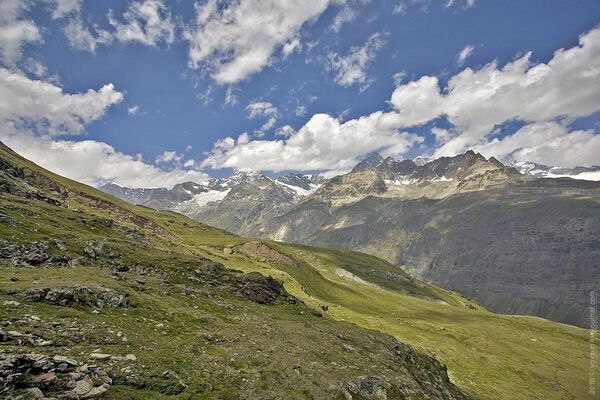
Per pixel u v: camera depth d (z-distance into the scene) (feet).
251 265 429.38
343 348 167.32
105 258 188.75
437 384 203.21
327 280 618.03
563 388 369.50
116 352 88.12
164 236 492.54
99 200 477.77
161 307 137.28
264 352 127.65
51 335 83.97
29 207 236.84
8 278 113.80
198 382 90.33
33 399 59.72
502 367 386.32
